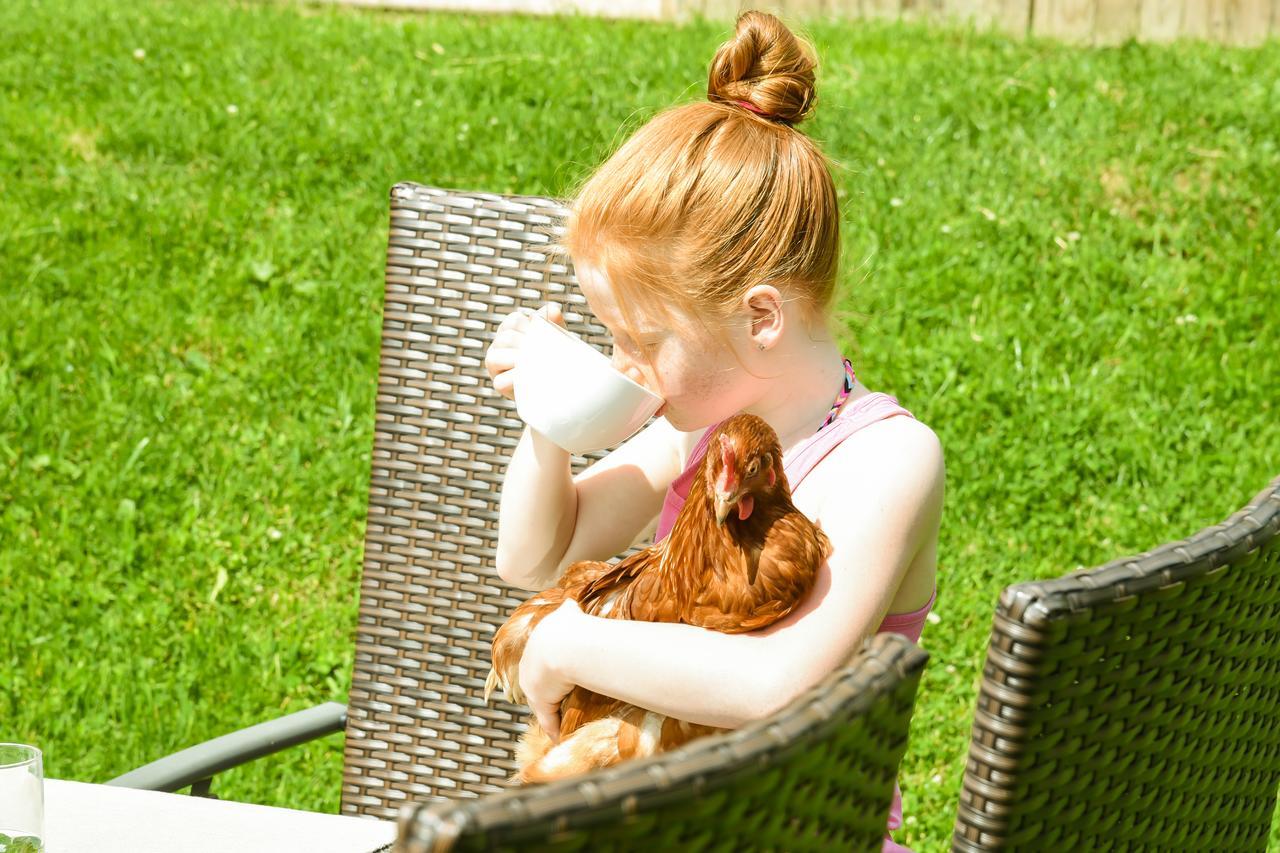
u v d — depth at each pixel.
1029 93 6.52
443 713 2.02
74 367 4.45
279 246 5.07
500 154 5.73
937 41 8.00
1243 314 4.86
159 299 4.77
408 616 2.03
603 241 1.51
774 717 0.81
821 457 1.52
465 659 2.02
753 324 1.51
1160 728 1.09
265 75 6.64
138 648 3.47
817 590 1.39
